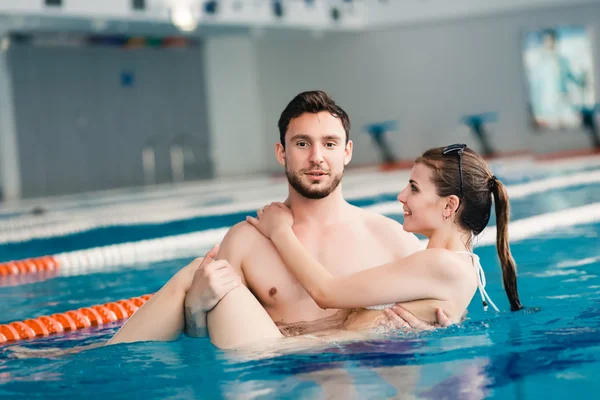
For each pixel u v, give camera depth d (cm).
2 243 767
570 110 1658
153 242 679
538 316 286
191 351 258
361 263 283
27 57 1658
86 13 1261
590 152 1504
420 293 269
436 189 277
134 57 1795
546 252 462
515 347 242
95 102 1748
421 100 1800
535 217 637
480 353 238
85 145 1738
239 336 259
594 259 421
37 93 1673
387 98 1831
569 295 326
